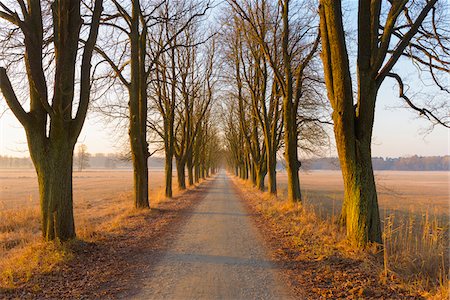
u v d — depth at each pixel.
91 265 5.95
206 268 5.90
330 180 65.56
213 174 92.75
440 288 4.71
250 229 9.92
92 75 12.66
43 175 7.05
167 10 17.47
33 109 7.01
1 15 6.97
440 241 6.80
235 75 24.56
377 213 6.81
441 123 9.41
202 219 11.99
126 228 9.59
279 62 17.50
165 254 6.88
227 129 46.22
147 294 4.66
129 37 13.20
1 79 6.47
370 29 6.93
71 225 7.24
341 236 7.73
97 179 66.19
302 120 18.12
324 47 7.66
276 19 15.22
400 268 5.55
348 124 6.90
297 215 11.64
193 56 23.83
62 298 4.50
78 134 7.49
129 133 13.82
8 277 5.11
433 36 9.42
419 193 32.84
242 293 4.71
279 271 5.73
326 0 6.88
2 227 12.02
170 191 20.44
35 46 6.74
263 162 26.55
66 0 6.96
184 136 26.95
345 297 4.55
